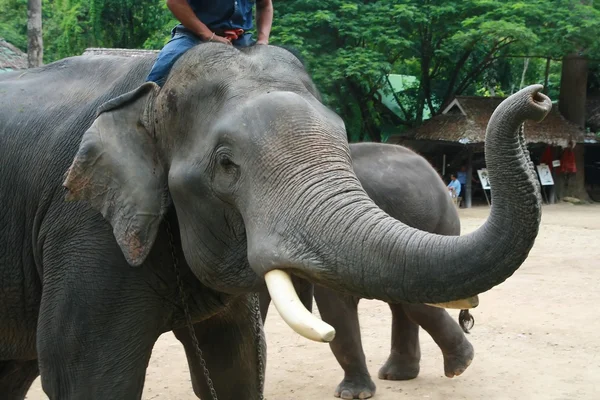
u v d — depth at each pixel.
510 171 2.22
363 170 5.74
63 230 3.27
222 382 3.73
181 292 3.22
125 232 3.04
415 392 5.61
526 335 7.21
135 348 3.21
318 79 19.33
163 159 3.10
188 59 3.06
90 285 3.18
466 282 2.35
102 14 21.20
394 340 5.96
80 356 3.19
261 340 3.79
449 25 21.17
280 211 2.66
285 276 2.62
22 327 3.68
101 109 3.13
